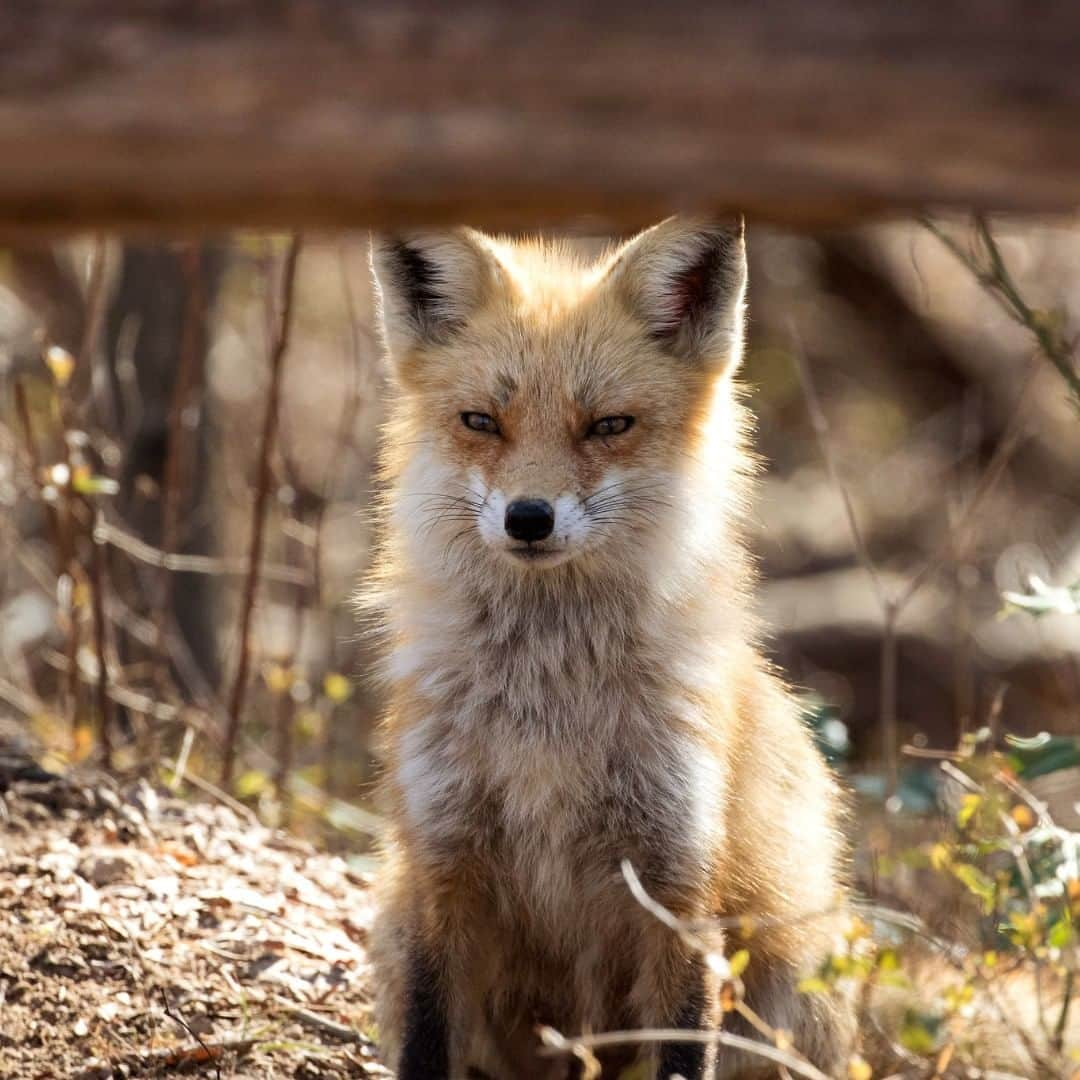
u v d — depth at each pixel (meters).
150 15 3.84
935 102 3.75
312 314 27.69
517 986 8.62
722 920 7.66
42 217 4.25
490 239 10.17
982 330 24.95
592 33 3.78
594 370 8.51
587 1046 7.55
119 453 14.09
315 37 3.82
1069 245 25.55
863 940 7.90
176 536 14.65
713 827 7.93
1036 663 19.47
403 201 4.11
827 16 3.73
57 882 9.23
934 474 24.56
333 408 24.44
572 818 8.02
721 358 8.85
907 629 20.44
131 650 14.79
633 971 8.31
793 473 26.36
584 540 8.12
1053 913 8.36
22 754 11.12
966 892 9.74
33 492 12.73
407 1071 7.72
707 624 8.47
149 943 8.90
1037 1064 6.89
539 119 3.87
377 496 10.25
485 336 8.73
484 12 3.79
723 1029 8.25
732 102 3.81
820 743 11.51
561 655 8.17
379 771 9.72
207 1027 8.34
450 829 8.03
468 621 8.38
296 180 4.01
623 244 10.10
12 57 3.86
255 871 10.09
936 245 25.62
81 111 3.88
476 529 8.39
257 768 14.16
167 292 16.16
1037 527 22.36
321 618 14.14
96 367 13.70
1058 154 3.80
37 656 17.03
